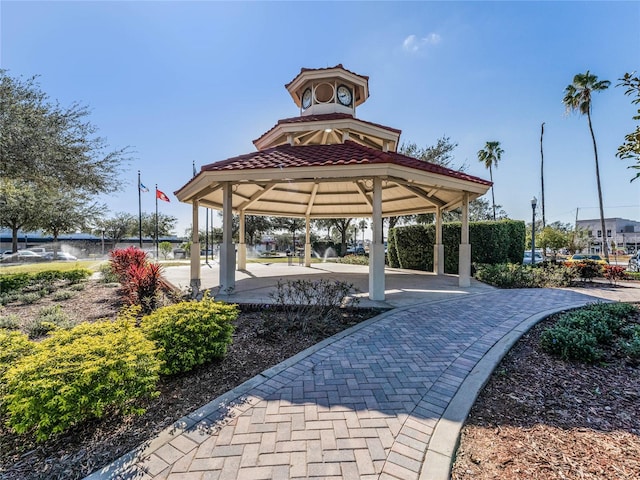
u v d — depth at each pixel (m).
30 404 2.18
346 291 6.29
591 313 5.48
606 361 4.03
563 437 2.47
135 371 2.72
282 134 9.73
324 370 3.71
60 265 16.11
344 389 3.24
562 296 8.33
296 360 4.00
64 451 2.28
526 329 5.32
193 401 3.02
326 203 15.78
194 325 3.67
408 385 3.33
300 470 2.08
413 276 12.88
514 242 14.17
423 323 5.73
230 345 4.59
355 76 10.95
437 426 2.58
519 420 2.72
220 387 3.31
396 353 4.26
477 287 9.74
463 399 3.03
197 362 3.62
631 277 12.20
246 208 14.94
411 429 2.54
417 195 11.58
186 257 35.84
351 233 44.94
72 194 12.41
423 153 23.31
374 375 3.58
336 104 10.83
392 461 2.16
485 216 32.81
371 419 2.68
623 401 3.06
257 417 2.71
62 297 8.47
